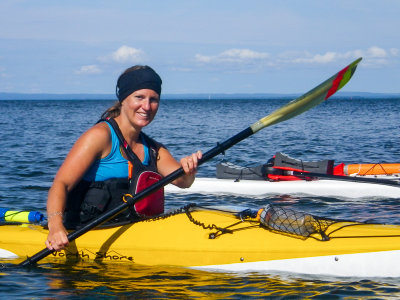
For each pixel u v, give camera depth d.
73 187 4.48
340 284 4.22
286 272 4.46
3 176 10.98
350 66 4.52
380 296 3.98
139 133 4.73
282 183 9.48
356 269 4.39
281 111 4.47
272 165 9.98
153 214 4.86
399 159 14.76
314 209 8.15
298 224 4.55
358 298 3.95
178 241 4.66
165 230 4.75
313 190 9.37
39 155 15.66
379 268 4.37
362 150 17.48
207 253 4.57
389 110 68.88
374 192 9.21
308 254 4.47
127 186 4.62
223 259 4.55
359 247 4.44
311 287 4.16
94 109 82.94
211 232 4.68
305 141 21.53
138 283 4.24
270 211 4.67
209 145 20.61
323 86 4.54
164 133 28.30
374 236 4.55
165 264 4.63
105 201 4.57
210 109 85.00
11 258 4.90
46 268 4.63
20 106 110.06
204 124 38.38
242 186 9.48
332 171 9.52
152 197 4.76
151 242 4.69
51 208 4.34
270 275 4.43
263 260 4.50
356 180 8.69
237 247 4.55
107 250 4.72
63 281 4.31
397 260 4.36
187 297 3.95
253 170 9.82
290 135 25.22
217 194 9.37
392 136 24.08
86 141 4.42
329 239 4.54
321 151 17.28
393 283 4.24
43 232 5.04
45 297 3.98
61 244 4.30
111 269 4.57
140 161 4.62
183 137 25.16
